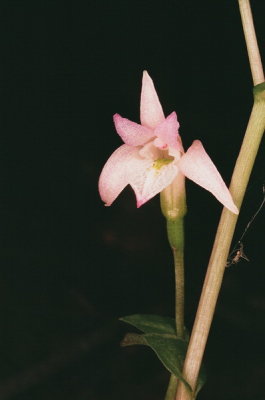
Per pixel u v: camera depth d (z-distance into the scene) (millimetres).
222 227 205
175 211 211
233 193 204
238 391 365
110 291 410
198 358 206
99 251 423
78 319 396
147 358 380
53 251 423
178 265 214
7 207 435
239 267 386
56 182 446
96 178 446
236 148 415
